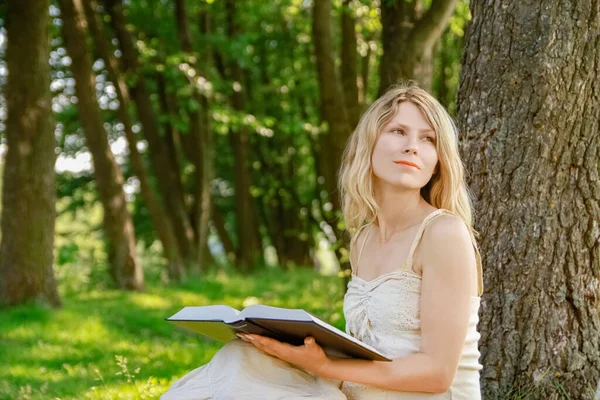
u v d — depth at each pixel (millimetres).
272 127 19578
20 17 9688
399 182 2881
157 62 15172
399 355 2807
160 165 15977
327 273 18406
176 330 8789
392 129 2941
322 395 2758
